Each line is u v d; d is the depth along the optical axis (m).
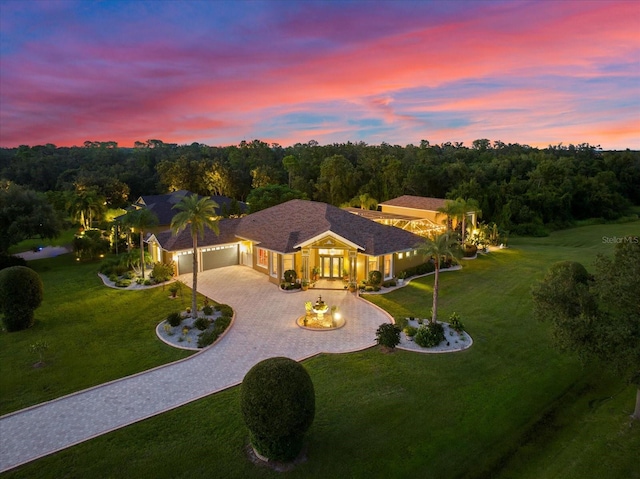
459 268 43.59
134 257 42.75
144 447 15.79
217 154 127.56
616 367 15.77
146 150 143.62
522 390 20.19
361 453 15.52
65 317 29.38
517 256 50.34
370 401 18.72
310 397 14.47
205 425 17.09
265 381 14.05
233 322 28.42
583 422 18.16
